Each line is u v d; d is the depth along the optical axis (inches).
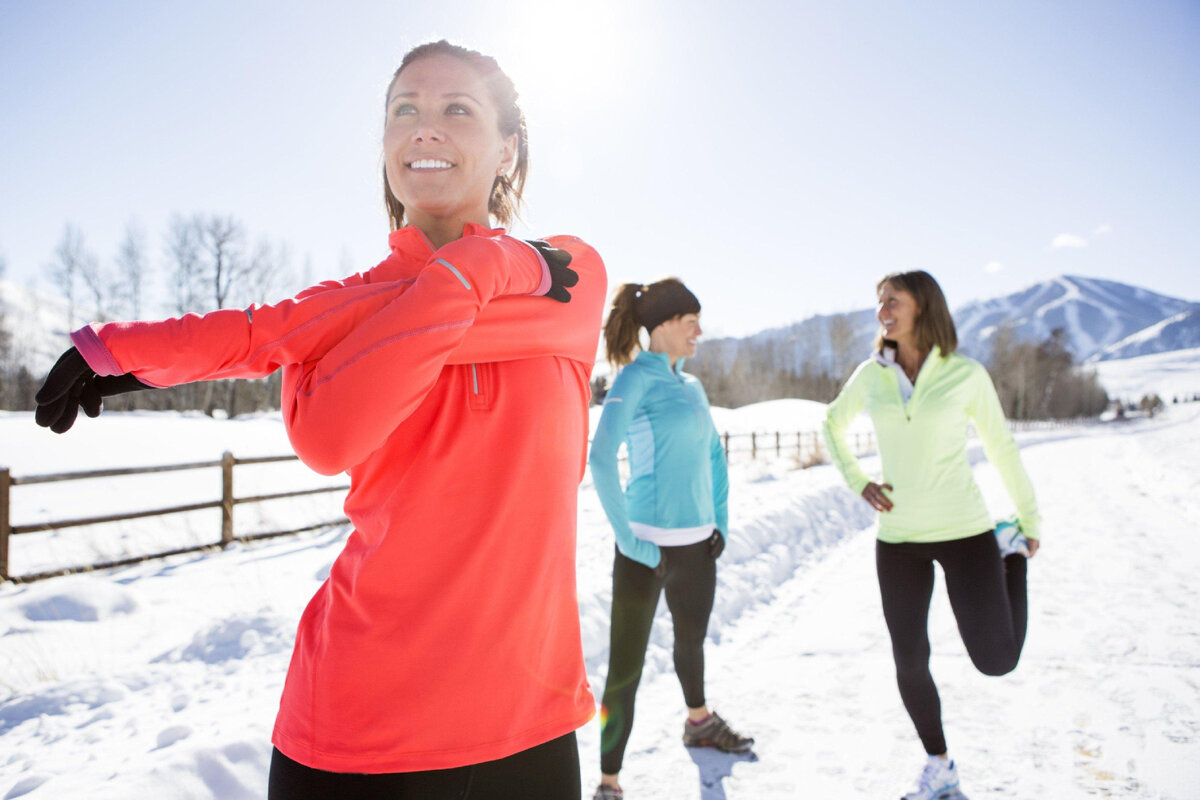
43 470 468.4
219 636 154.9
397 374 33.4
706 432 115.0
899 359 111.4
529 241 46.3
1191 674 143.0
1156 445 1022.4
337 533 306.3
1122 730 119.9
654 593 105.9
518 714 41.6
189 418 1106.7
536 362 42.9
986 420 109.3
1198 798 98.9
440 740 39.0
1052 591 213.2
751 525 278.5
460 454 39.6
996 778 106.0
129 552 254.4
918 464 105.1
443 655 39.1
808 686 145.8
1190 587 211.3
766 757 115.6
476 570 39.8
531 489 41.9
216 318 34.5
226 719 111.4
